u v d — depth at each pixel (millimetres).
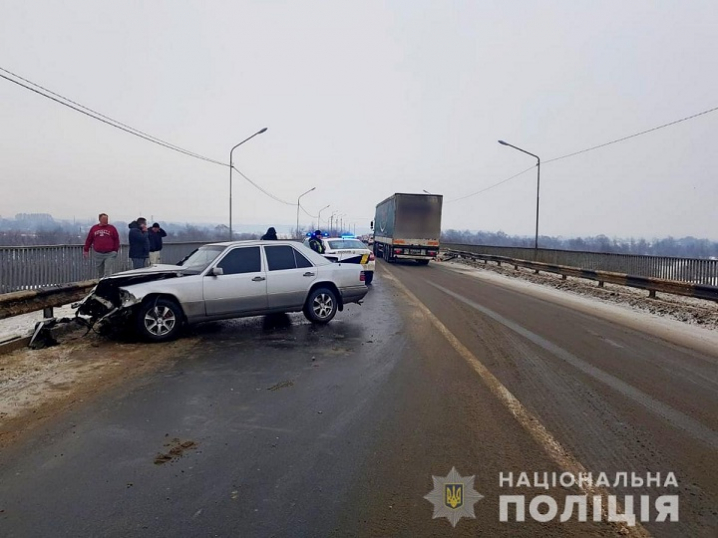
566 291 18266
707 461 4270
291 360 7359
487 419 5129
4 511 3393
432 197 30219
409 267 29328
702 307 13594
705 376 6941
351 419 5090
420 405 5516
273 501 3539
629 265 19891
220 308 8977
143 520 3297
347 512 3416
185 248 22094
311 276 9961
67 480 3807
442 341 8750
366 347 8234
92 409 5297
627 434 4809
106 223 12539
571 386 6293
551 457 4297
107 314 8227
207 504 3492
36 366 6898
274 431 4770
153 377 6445
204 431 4754
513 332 9742
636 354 8211
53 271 11727
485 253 35719
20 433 4664
